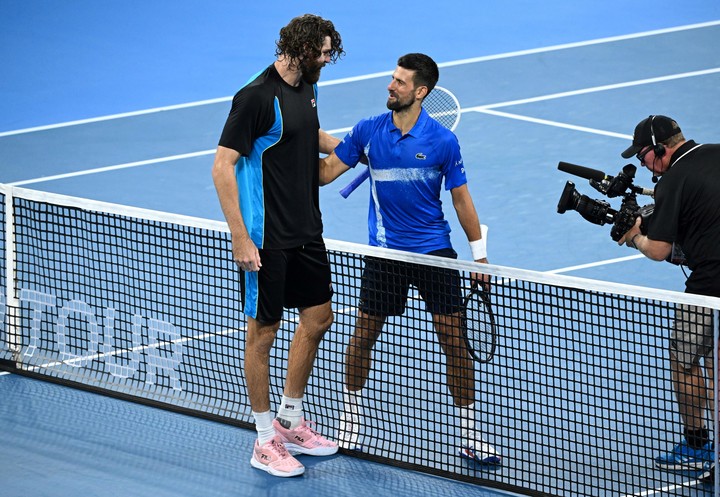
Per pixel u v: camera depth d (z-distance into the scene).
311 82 21.39
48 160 44.12
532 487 21.47
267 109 20.80
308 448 23.02
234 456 22.92
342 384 23.25
